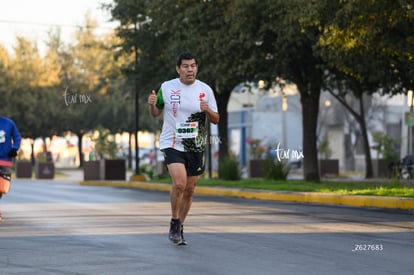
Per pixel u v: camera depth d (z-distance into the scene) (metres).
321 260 15.14
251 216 24.95
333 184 43.69
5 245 17.33
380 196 31.52
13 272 13.80
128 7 58.38
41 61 101.38
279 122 118.12
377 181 53.62
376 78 44.00
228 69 47.75
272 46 46.09
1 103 100.81
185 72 16.67
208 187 44.19
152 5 51.66
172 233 17.22
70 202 32.84
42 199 35.25
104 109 105.06
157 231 20.00
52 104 100.69
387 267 14.33
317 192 35.66
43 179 77.88
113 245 17.22
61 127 106.25
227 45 45.50
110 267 14.27
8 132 21.91
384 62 42.59
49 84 100.94
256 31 44.53
